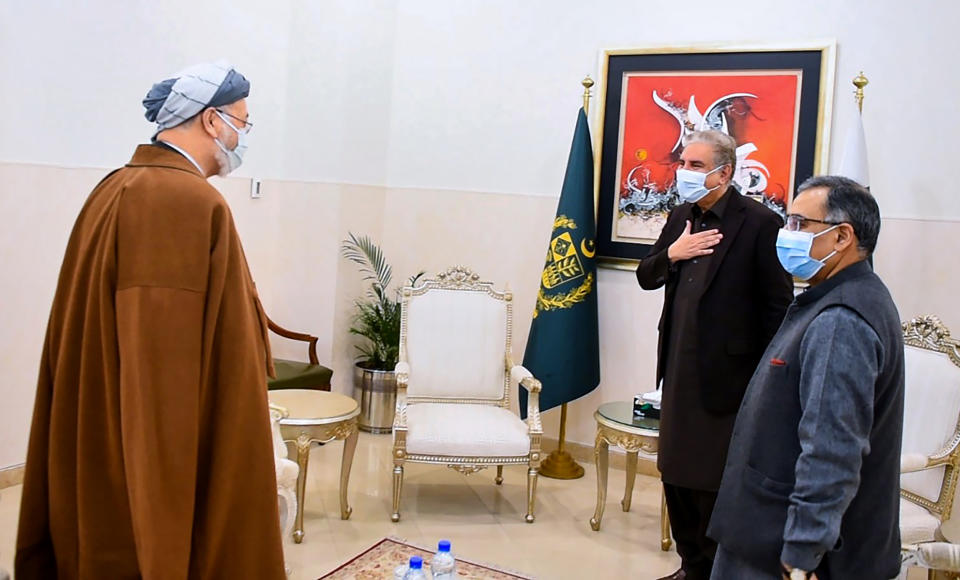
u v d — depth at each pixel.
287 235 4.93
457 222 4.80
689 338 2.68
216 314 1.58
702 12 4.12
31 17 3.43
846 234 1.69
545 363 4.16
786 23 3.94
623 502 3.82
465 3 4.70
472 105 4.72
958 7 3.61
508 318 4.07
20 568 1.64
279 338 4.98
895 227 3.76
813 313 1.70
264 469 1.64
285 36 4.84
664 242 2.99
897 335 1.66
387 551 3.21
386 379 4.87
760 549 1.69
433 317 3.97
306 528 3.42
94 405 1.57
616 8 4.31
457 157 4.78
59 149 3.59
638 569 3.17
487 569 3.10
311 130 4.84
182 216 1.56
